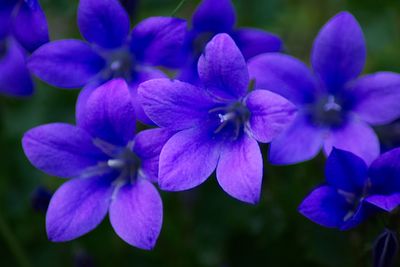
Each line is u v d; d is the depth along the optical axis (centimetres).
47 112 30
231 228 29
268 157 23
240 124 23
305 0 32
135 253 30
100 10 24
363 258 25
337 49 24
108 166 24
